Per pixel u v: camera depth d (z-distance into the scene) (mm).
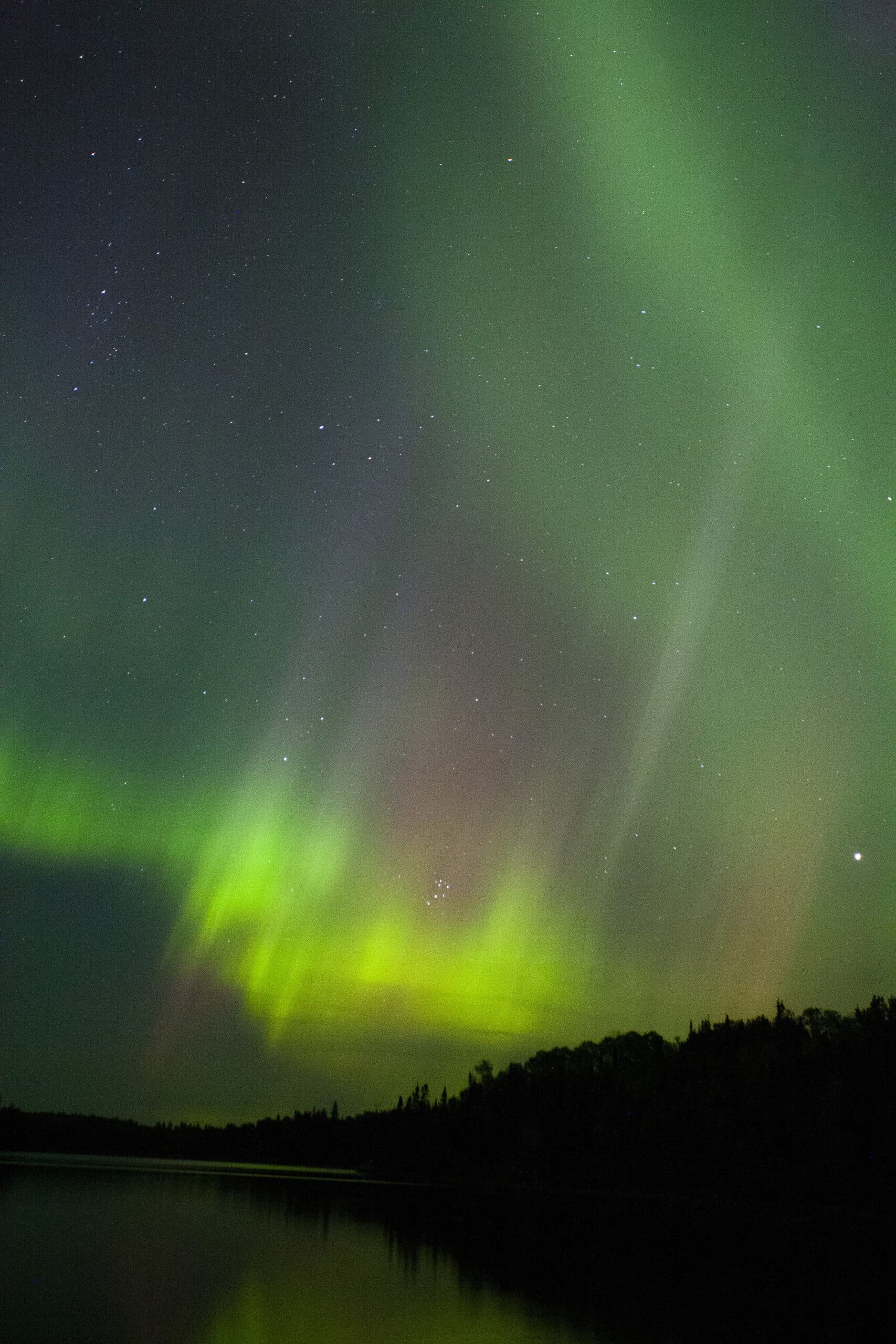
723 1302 19562
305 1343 13578
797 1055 65250
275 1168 112438
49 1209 34906
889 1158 52656
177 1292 17875
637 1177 65125
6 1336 13531
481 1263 25172
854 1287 22938
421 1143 94750
